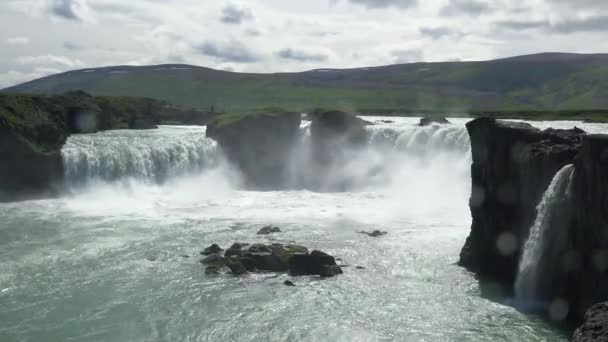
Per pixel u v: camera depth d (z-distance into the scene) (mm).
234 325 27656
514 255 32656
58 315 28906
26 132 61031
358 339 26000
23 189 59969
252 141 74125
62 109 75125
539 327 26953
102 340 26219
